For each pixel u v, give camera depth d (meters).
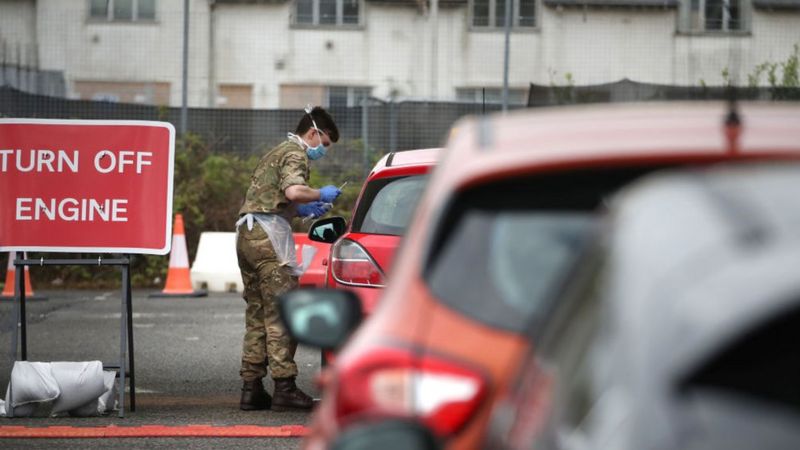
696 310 4.23
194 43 74.75
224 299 43.53
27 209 21.19
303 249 25.92
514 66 76.56
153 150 21.17
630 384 4.29
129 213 21.16
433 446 5.74
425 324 7.48
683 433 4.02
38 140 21.19
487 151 8.09
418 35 76.81
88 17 74.25
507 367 7.13
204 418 21.39
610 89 57.72
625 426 4.24
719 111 8.73
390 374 7.26
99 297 44.47
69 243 21.17
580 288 5.52
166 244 21.12
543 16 76.31
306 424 20.69
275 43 75.69
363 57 76.94
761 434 4.00
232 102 75.25
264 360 22.33
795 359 4.16
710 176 5.37
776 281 4.17
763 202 4.84
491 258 7.63
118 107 58.19
